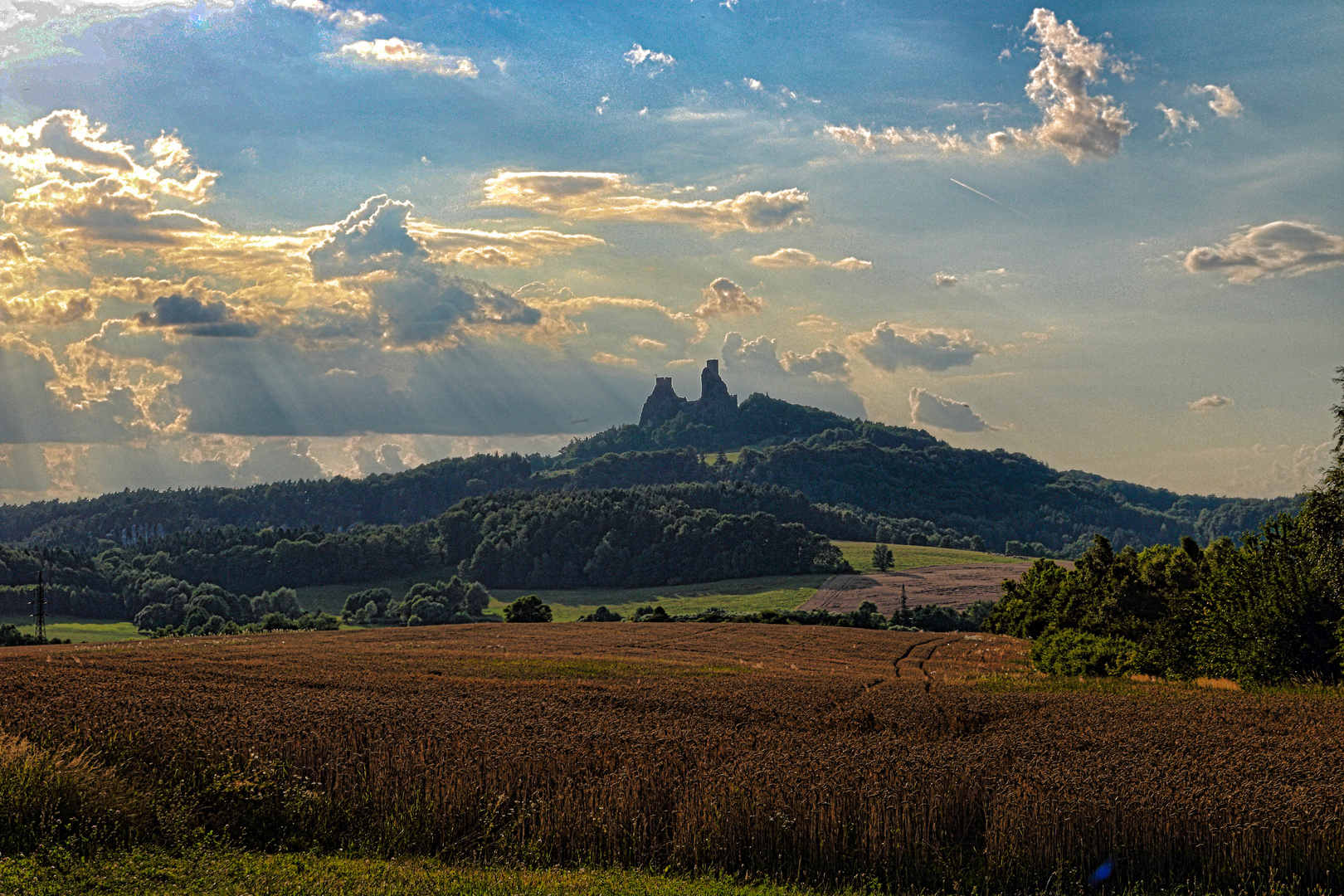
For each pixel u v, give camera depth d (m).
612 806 16.33
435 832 16.45
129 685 38.28
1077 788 16.38
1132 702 35.84
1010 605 105.12
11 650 67.38
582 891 13.09
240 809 16.61
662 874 14.97
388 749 19.86
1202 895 14.20
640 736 23.12
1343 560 41.44
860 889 14.62
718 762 19.48
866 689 43.28
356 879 13.39
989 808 15.98
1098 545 72.62
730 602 166.50
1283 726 27.86
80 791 15.30
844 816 15.68
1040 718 30.86
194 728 21.73
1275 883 14.12
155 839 15.20
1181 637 53.06
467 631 94.00
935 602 158.50
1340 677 42.59
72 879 12.70
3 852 13.88
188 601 160.25
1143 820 15.02
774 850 15.34
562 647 76.69
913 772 17.75
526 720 27.27
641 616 147.75
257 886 12.72
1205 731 26.64
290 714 27.14
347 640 83.62
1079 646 57.75
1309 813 15.11
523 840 16.05
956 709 33.44
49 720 22.83
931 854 15.31
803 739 23.19
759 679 50.72
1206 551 62.62
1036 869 14.80
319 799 16.86
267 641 81.19
